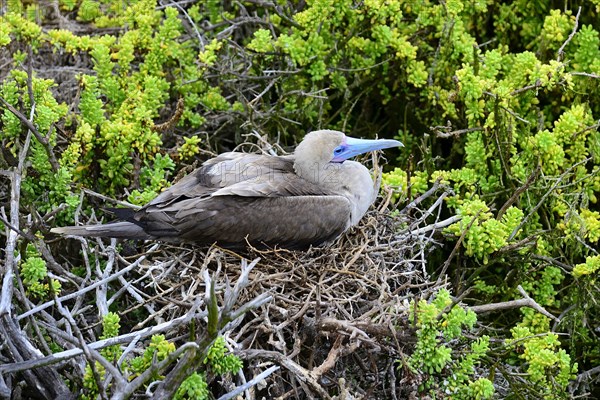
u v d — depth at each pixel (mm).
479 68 11344
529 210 10695
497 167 10922
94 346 8070
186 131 11656
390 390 8781
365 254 9500
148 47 11344
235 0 12211
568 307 10789
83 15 12719
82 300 9430
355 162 10039
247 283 8500
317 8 11219
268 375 8164
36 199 10195
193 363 7562
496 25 12141
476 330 9883
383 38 11383
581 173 10867
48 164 10016
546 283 10523
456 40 11406
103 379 8016
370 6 11305
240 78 11539
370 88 11836
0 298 8461
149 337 8883
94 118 10289
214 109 11602
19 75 10250
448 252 11227
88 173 10453
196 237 9414
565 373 9328
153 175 10297
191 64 11836
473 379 9320
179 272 9219
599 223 10398
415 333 8336
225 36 12031
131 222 9414
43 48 12273
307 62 11281
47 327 8461
